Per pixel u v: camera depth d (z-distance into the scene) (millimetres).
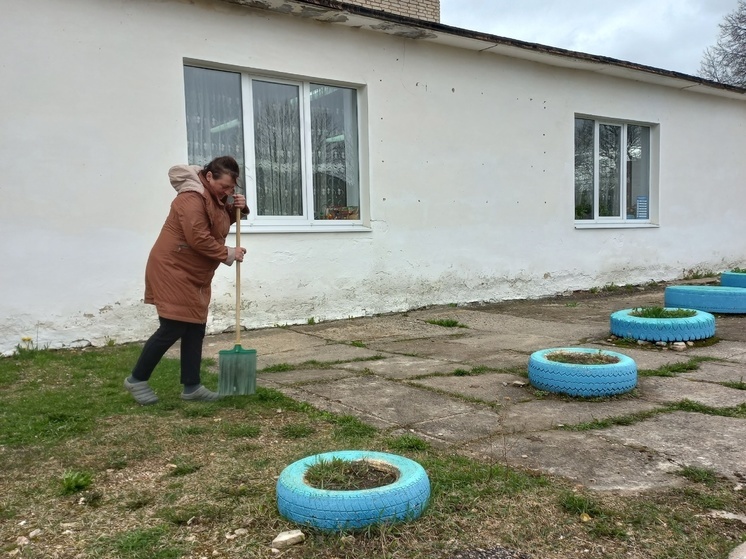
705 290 7430
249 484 2570
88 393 4051
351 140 7727
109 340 5859
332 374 4695
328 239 7277
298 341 6160
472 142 8508
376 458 2549
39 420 3436
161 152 6109
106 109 5789
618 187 10766
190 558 2004
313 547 2053
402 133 7836
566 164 9617
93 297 5781
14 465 2812
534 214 9273
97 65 5727
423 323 7234
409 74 7848
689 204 11492
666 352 5434
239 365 3883
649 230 10875
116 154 5855
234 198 3801
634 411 3699
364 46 7434
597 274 10172
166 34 6086
